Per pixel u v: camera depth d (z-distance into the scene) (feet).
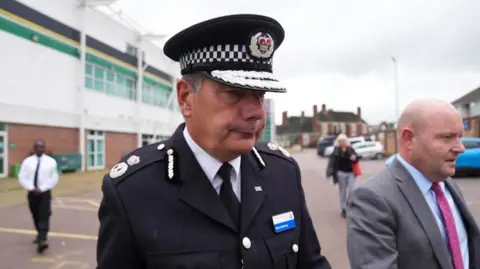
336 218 22.91
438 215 6.04
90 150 61.31
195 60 3.99
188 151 4.33
